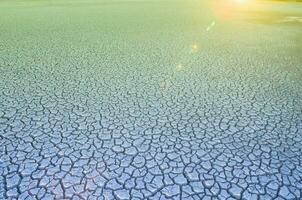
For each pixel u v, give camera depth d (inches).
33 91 246.1
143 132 188.1
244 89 260.8
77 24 566.9
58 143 174.1
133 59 346.0
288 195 137.8
